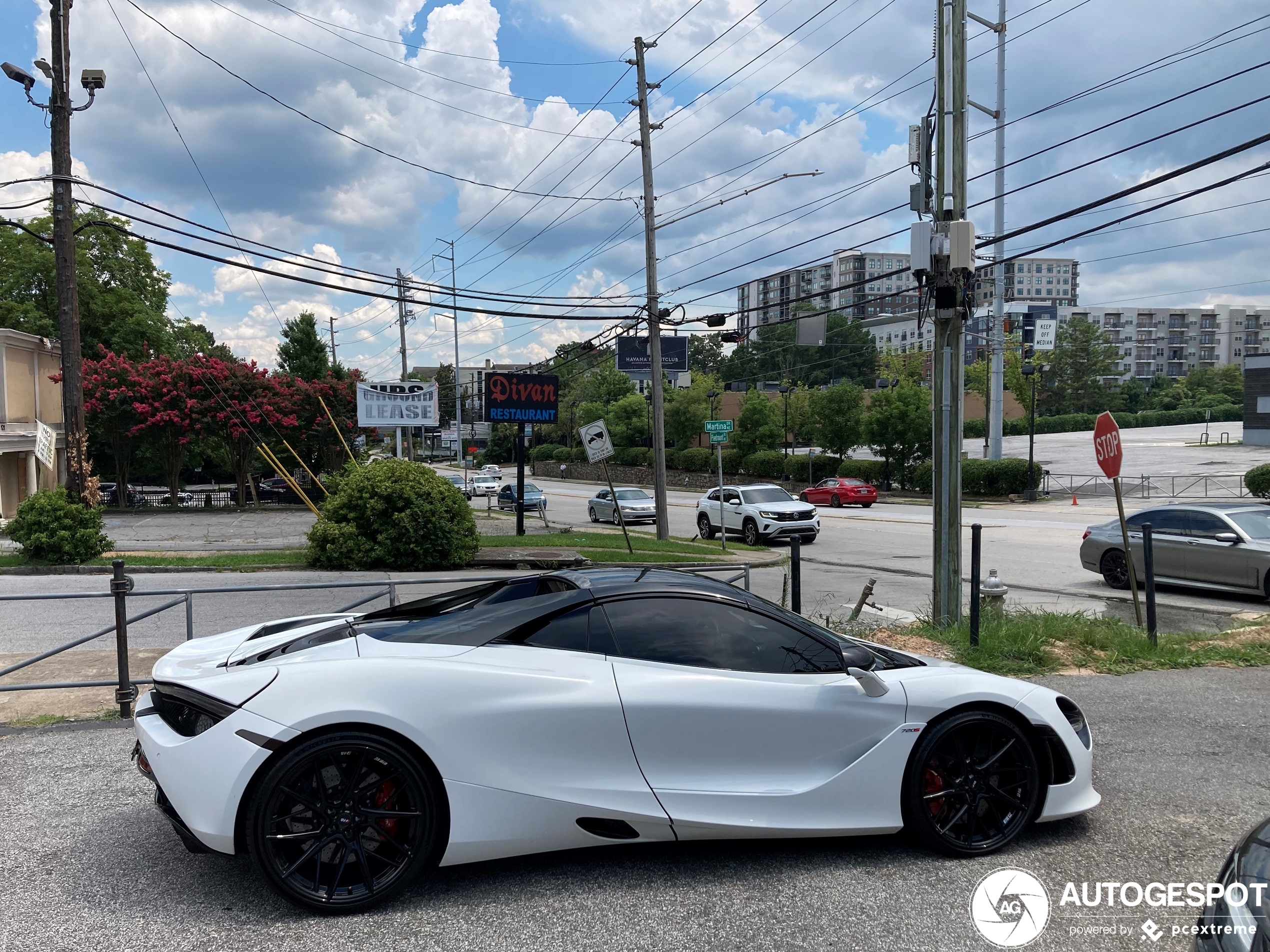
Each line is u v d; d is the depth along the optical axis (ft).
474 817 11.13
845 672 13.14
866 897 11.49
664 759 11.90
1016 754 13.14
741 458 206.28
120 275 163.63
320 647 12.19
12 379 103.19
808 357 400.26
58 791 14.99
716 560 63.87
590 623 12.51
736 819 11.96
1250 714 20.27
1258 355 212.43
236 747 10.54
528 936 10.36
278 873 10.53
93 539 57.06
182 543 78.23
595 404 284.00
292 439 132.87
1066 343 383.65
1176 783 15.87
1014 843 13.32
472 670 11.48
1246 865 7.62
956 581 29.55
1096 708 20.80
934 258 29.50
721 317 79.71
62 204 58.13
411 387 126.62
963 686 13.12
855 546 76.89
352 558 56.54
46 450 59.77
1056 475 171.22
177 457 131.75
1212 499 122.93
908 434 162.61
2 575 53.16
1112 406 379.96
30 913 10.73
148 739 11.07
